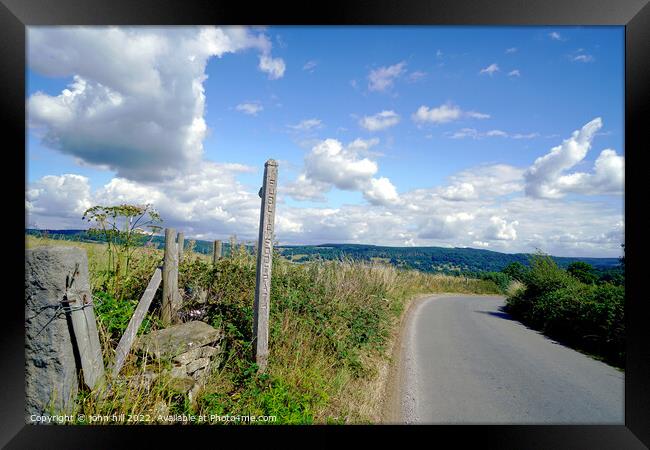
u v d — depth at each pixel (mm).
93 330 3490
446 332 10586
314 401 4742
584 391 5859
